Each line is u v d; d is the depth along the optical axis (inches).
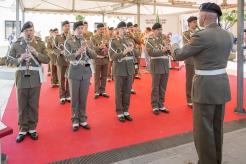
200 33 106.3
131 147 150.2
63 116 206.7
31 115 162.1
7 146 150.6
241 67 210.2
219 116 112.8
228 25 516.7
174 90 298.8
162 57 208.2
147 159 132.9
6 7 638.5
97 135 168.2
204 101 108.6
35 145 152.5
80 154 141.5
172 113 214.4
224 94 108.6
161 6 441.4
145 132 173.3
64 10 460.8
